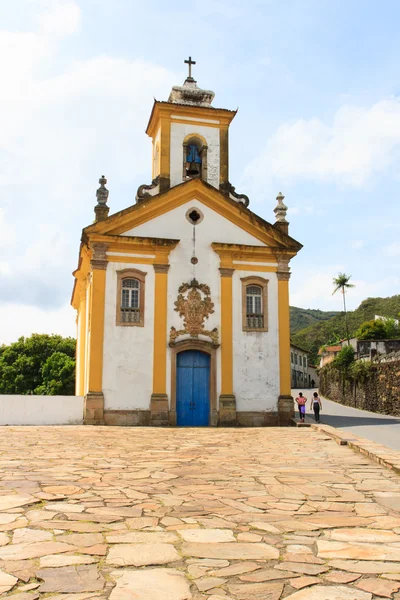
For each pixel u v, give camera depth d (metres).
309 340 97.38
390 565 5.78
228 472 11.07
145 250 23.17
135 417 22.05
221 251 23.73
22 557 5.80
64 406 21.97
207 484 9.83
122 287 22.86
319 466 11.92
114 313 22.52
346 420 25.39
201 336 23.17
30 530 6.77
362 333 60.75
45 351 56.59
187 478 10.35
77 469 11.03
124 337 22.44
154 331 22.72
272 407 23.34
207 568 5.59
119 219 23.03
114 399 21.98
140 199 24.91
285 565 5.73
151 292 22.98
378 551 6.24
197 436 17.92
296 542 6.54
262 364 23.55
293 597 4.89
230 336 23.39
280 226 25.20
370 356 36.09
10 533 6.63
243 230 24.36
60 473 10.54
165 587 5.07
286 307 24.14
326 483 10.08
